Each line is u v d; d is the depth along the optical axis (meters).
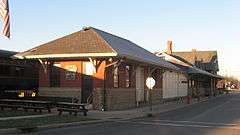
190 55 93.62
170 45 77.44
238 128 22.66
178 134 19.31
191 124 24.81
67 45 34.22
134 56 34.72
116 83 35.72
